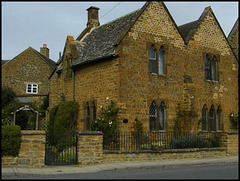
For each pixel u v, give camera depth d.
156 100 20.59
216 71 24.44
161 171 12.95
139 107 19.77
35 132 14.38
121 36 19.53
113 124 18.92
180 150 17.17
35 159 14.27
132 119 19.39
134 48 19.95
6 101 30.25
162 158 16.70
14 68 34.56
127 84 19.44
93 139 15.23
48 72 35.62
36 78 35.22
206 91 23.31
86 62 21.77
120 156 15.89
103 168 13.80
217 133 20.30
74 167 14.29
